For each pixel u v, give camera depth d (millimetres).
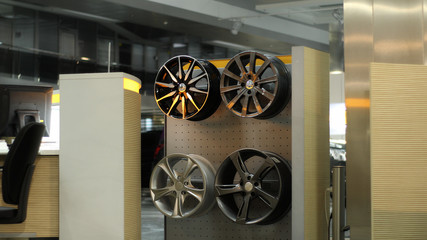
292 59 3895
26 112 4449
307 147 3893
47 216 3973
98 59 15055
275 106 3928
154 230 6137
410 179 3543
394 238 3541
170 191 4152
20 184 3418
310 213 3914
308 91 3928
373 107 3557
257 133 4156
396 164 3549
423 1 3871
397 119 3551
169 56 16500
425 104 3551
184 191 4145
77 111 3967
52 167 4000
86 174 3936
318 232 4047
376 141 3551
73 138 3959
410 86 3553
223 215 4281
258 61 4309
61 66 14227
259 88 3887
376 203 3555
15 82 13250
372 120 3555
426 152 3543
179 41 16281
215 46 16156
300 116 3854
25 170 3438
